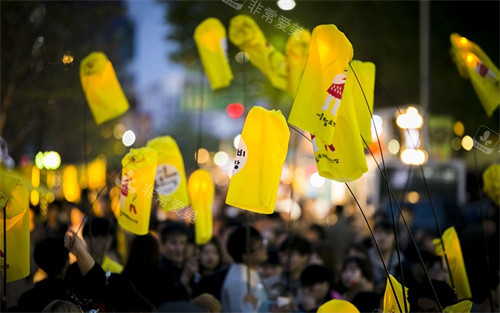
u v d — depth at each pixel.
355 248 12.52
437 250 9.25
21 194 7.38
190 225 11.20
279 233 16.27
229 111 23.73
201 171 10.51
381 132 24.42
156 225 12.04
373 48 39.41
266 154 6.67
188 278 11.38
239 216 16.50
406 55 39.59
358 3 39.59
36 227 14.73
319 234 16.91
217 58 11.70
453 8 39.44
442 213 19.56
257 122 6.68
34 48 21.27
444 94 38.25
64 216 16.09
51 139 27.41
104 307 7.93
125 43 35.31
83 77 10.58
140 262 9.11
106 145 39.34
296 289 11.89
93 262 8.00
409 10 39.62
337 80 6.69
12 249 7.47
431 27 39.50
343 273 11.20
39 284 8.11
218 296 10.70
